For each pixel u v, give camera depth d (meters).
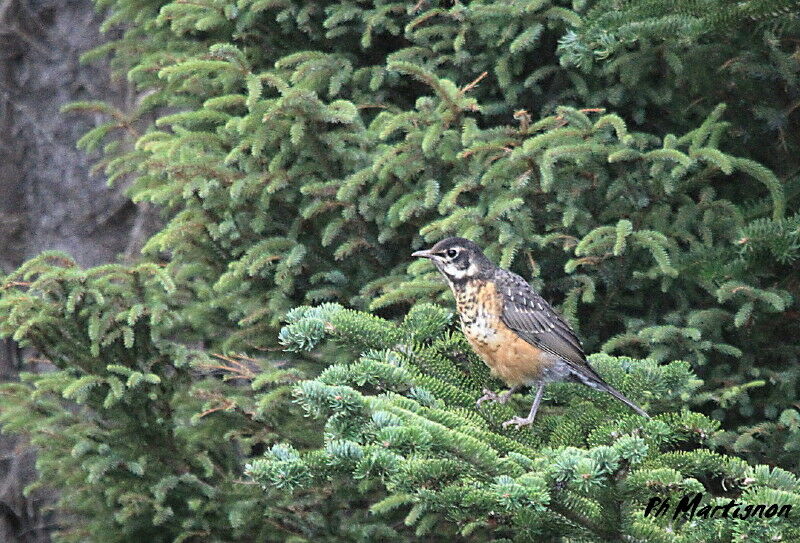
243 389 12.38
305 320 8.81
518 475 6.59
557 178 10.94
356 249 11.71
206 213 11.83
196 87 12.63
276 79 11.34
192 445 12.06
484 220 10.72
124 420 11.75
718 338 10.79
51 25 18.44
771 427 10.42
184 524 11.59
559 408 10.23
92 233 17.72
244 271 11.84
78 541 12.47
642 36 9.87
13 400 12.48
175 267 12.55
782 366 11.14
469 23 11.66
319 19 12.68
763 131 11.50
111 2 14.91
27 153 17.98
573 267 10.41
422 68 10.91
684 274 10.47
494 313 9.60
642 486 6.24
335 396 6.89
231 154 11.33
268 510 11.62
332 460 6.62
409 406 7.39
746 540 6.00
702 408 11.25
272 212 12.01
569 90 11.72
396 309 11.57
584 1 11.16
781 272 10.92
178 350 11.79
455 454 6.62
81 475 11.96
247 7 12.73
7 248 17.77
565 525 6.68
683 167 10.20
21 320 11.41
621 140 10.45
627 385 9.22
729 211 10.88
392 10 12.19
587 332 11.32
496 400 9.27
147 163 11.70
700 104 11.75
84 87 18.05
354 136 11.55
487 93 12.23
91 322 11.25
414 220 11.44
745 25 10.75
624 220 10.30
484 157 11.07
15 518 16.97
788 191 11.04
